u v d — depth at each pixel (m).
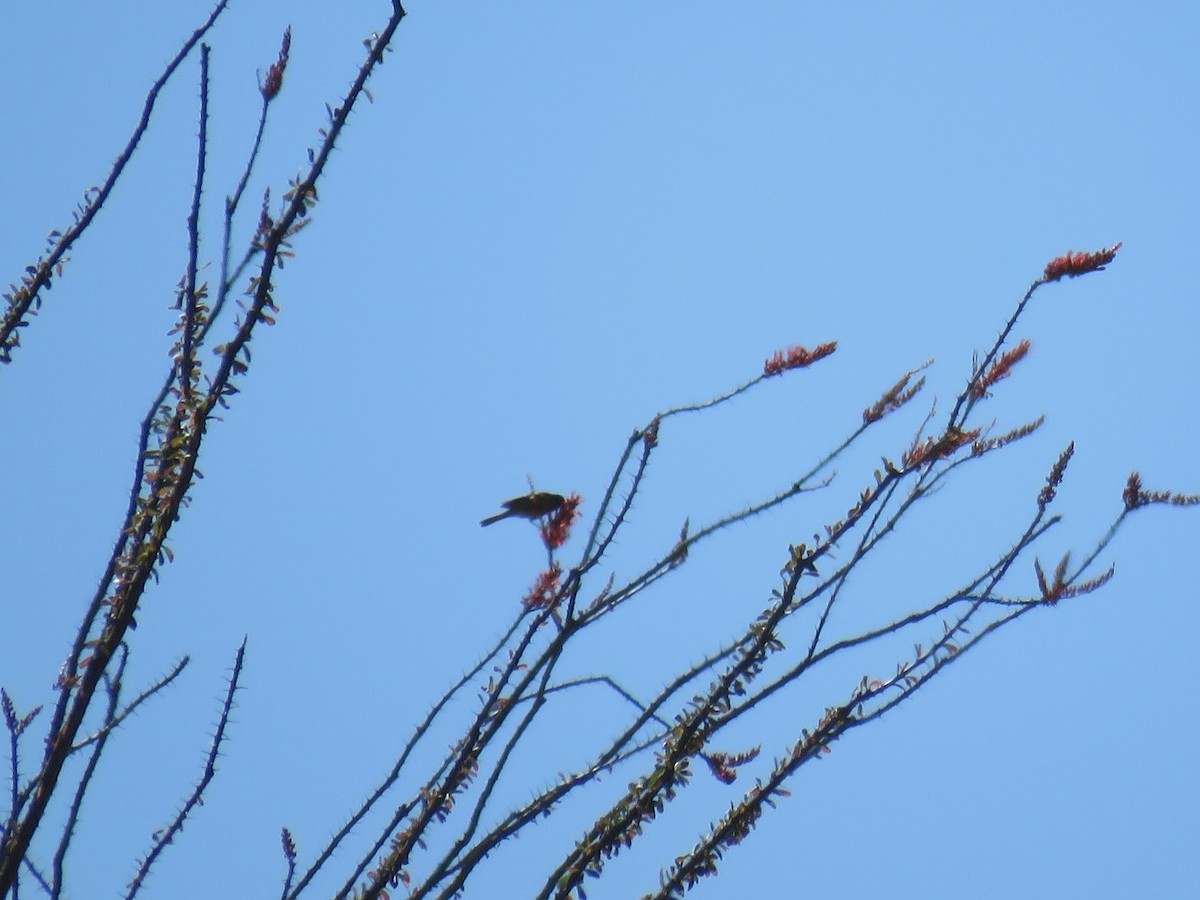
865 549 10.00
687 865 9.61
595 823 9.76
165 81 10.82
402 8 10.72
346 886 9.73
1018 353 10.36
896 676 9.96
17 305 10.76
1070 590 9.98
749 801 9.74
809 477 10.41
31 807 8.95
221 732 10.44
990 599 10.09
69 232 10.89
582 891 9.48
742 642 10.09
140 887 9.91
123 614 9.55
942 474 10.10
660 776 9.67
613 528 10.45
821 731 9.91
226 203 10.51
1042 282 10.41
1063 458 10.28
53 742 9.33
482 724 10.16
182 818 10.19
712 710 9.90
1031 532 10.19
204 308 10.41
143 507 10.00
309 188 10.53
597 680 10.18
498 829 9.66
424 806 10.10
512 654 10.43
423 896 9.41
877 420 10.48
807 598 9.97
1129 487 10.23
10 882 8.70
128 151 10.98
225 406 10.23
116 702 10.21
